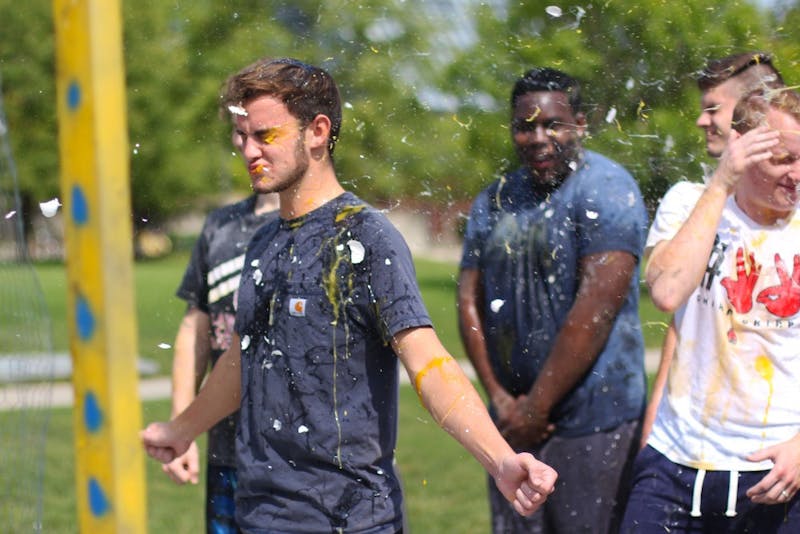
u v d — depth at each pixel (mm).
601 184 3867
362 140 6891
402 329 2676
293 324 2775
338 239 2770
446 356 2658
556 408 3832
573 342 3779
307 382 2760
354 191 6820
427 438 7367
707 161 4809
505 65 8617
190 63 18828
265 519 2809
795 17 6438
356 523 2760
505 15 8703
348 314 2746
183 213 21375
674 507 3301
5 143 2619
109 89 1585
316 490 2764
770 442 3184
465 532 5328
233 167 14680
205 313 3994
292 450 2777
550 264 3873
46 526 5207
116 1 1585
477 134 7461
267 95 2795
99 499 1674
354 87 9938
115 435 1634
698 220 3176
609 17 6867
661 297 3197
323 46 12117
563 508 3857
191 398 3947
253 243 2977
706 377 3252
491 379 3957
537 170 3914
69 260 1670
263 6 16594
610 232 3807
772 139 3113
